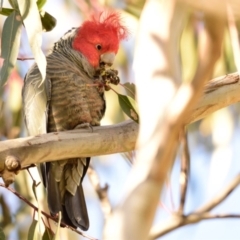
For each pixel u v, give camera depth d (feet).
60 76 24.34
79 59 26.35
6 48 19.43
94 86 24.66
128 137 20.66
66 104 24.22
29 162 19.39
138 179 10.88
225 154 28.17
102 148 20.48
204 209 23.54
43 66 18.74
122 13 27.81
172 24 12.68
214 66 10.74
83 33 26.94
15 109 29.07
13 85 29.27
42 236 20.67
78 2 29.48
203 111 21.13
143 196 10.67
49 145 19.53
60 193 23.82
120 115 29.89
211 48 10.39
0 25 29.04
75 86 24.32
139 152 11.55
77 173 23.82
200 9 10.37
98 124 25.18
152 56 12.54
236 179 23.90
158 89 12.12
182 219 22.74
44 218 24.02
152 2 12.91
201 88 10.85
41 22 20.61
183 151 23.53
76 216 23.71
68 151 19.93
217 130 28.99
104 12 27.71
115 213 10.98
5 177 18.75
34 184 20.01
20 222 28.73
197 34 28.22
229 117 29.09
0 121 28.84
